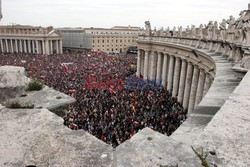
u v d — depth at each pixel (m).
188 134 5.62
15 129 4.32
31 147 3.82
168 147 3.93
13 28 127.19
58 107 5.92
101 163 3.46
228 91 10.08
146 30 52.72
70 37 140.62
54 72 53.78
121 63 75.50
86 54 105.19
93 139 4.09
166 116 26.48
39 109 5.19
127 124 23.11
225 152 3.85
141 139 4.15
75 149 3.78
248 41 15.02
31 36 117.62
